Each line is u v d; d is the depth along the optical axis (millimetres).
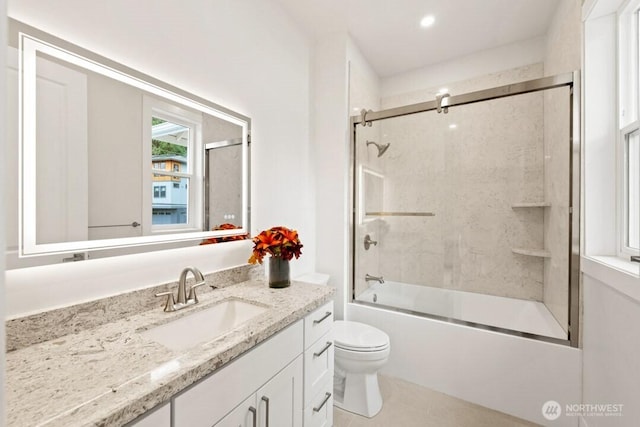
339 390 1771
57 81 885
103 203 1001
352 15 2020
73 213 921
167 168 1219
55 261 879
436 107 2150
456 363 1820
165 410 661
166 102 1209
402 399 1779
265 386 985
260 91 1721
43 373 672
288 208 1985
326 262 2291
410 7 1935
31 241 830
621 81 1384
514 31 2205
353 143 2324
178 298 1144
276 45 1855
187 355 767
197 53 1333
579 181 1535
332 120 2256
